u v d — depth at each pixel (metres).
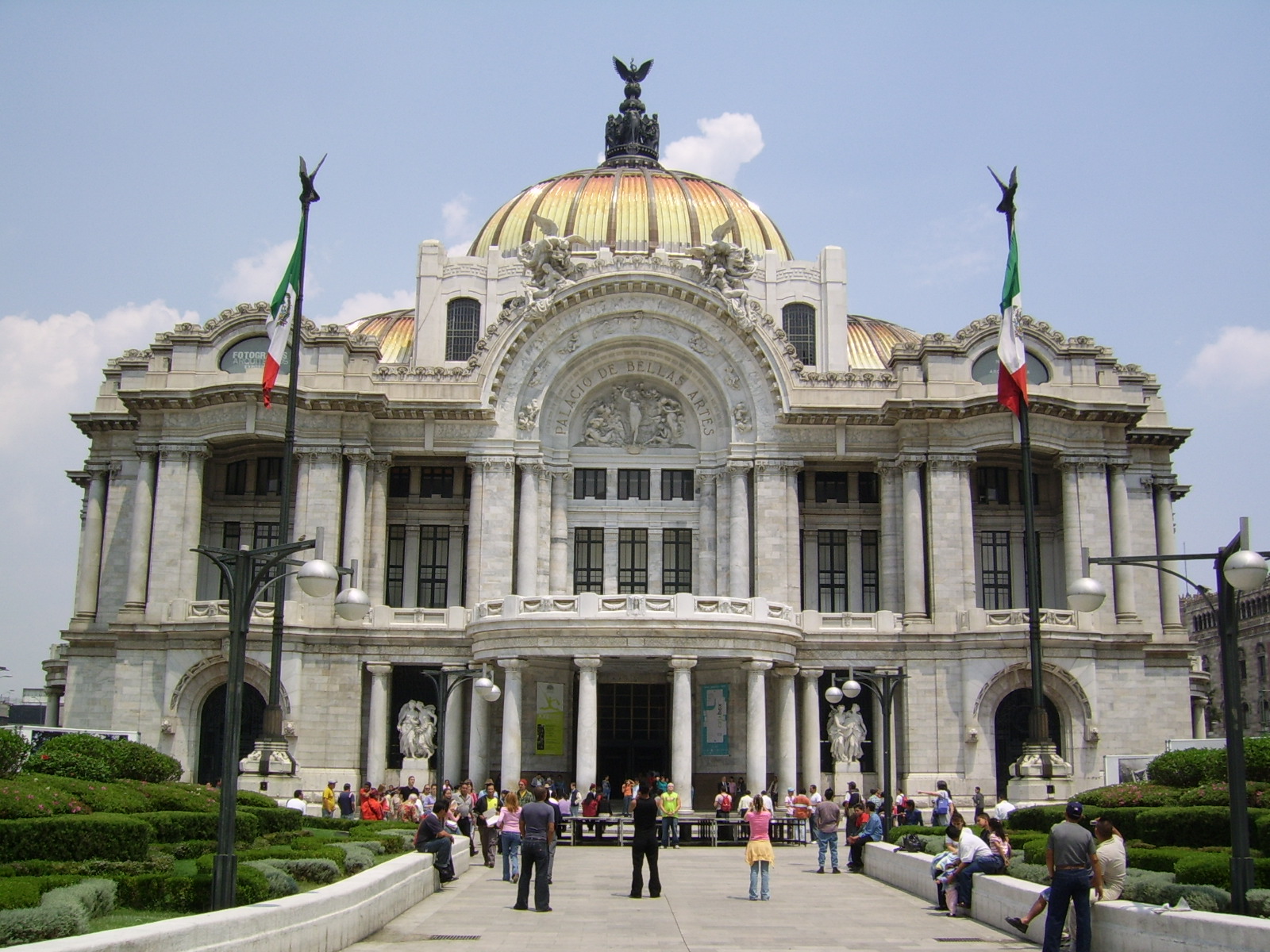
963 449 72.94
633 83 112.06
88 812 32.50
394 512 77.88
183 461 73.00
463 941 27.52
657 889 36.12
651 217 91.50
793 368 76.00
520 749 66.19
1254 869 24.77
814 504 78.19
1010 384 56.66
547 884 32.91
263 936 21.70
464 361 87.25
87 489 89.19
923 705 70.31
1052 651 69.06
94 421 78.75
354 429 73.19
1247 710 138.75
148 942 18.30
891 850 41.47
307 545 26.89
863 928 30.53
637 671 71.44
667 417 79.25
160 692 70.00
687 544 78.38
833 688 53.94
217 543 76.69
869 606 77.38
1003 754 70.62
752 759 64.50
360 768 70.50
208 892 24.94
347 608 32.84
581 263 76.88
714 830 57.00
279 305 58.00
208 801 39.75
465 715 72.69
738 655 64.44
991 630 69.62
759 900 36.16
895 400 72.31
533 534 74.88
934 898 35.91
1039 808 43.06
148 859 30.09
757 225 95.00
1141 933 23.55
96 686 75.69
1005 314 57.59
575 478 79.00
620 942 27.45
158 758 46.97
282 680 69.56
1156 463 79.38
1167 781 43.31
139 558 72.56
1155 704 73.31
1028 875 31.19
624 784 68.19
